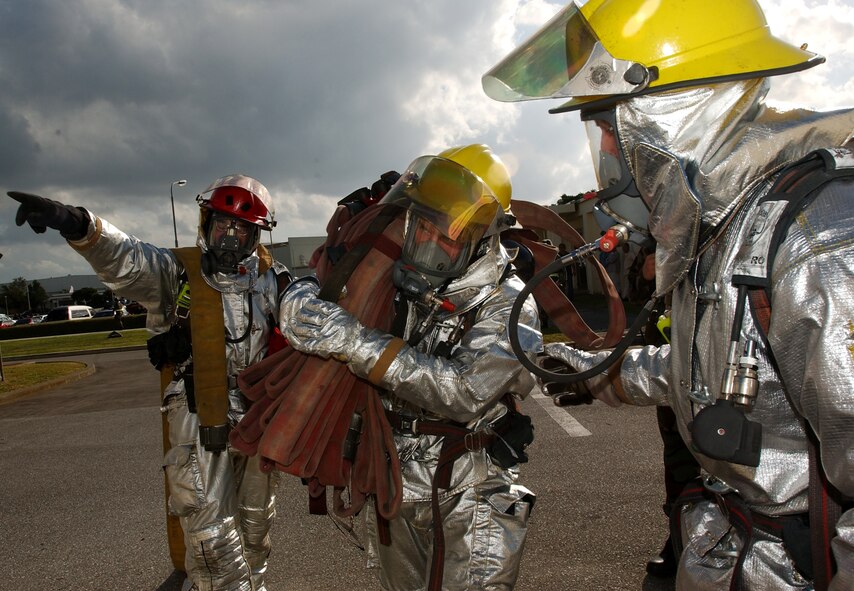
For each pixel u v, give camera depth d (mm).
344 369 1977
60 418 8297
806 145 1227
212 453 2686
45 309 120312
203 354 2670
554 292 2232
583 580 3043
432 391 1802
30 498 4828
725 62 1222
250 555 3000
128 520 4223
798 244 1100
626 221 1400
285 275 3014
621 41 1281
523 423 2070
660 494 3977
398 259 2053
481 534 1938
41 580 3434
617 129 1304
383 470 1917
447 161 1920
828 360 1022
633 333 1391
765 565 1269
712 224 1238
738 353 1199
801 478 1219
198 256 2807
